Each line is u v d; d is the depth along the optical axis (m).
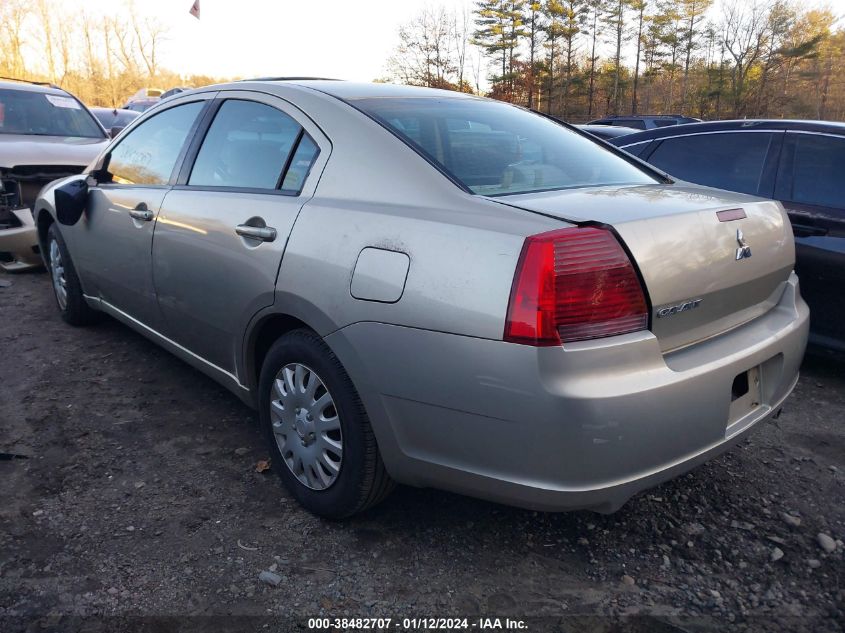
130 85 61.62
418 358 2.11
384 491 2.47
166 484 2.86
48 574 2.29
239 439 3.25
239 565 2.37
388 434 2.26
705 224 2.21
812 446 3.26
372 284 2.22
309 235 2.46
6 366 4.02
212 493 2.80
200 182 3.19
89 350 4.29
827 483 2.94
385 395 2.22
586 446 1.92
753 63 60.06
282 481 2.77
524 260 1.93
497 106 3.20
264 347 2.93
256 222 2.70
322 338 2.39
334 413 2.50
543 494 2.00
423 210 2.24
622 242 1.99
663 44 64.12
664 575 2.36
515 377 1.93
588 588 2.29
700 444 2.15
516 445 1.98
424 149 2.47
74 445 3.15
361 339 2.24
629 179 2.77
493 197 2.25
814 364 4.34
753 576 2.36
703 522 2.64
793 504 2.78
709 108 61.28
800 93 62.22
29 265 5.88
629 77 65.44
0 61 56.41
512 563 2.41
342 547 2.48
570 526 2.62
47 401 3.59
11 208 5.70
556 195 2.31
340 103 2.75
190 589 2.25
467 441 2.08
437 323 2.06
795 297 2.73
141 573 2.32
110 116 13.71
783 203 4.10
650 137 4.99
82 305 4.53
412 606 2.20
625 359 1.96
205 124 3.31
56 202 4.05
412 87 3.20
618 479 1.99
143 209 3.43
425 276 2.10
